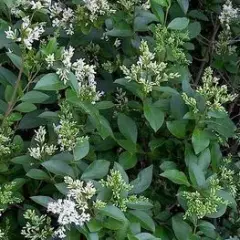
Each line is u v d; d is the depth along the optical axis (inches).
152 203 34.7
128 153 34.6
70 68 33.3
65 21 38.3
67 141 31.5
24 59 32.0
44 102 35.8
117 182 30.2
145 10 38.4
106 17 38.0
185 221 33.5
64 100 33.7
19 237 33.6
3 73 35.4
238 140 43.6
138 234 30.6
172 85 37.7
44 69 34.4
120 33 38.1
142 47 34.2
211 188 32.1
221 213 32.7
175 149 36.2
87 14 37.6
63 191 30.0
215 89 34.9
